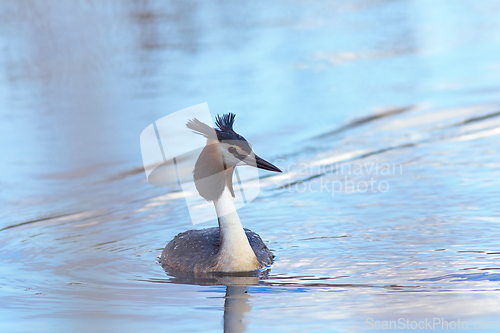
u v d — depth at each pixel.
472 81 22.34
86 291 9.02
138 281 9.43
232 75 25.41
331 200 13.13
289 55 28.55
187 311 8.11
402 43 29.64
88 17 36.88
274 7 41.41
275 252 10.45
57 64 28.50
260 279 9.24
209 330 7.50
